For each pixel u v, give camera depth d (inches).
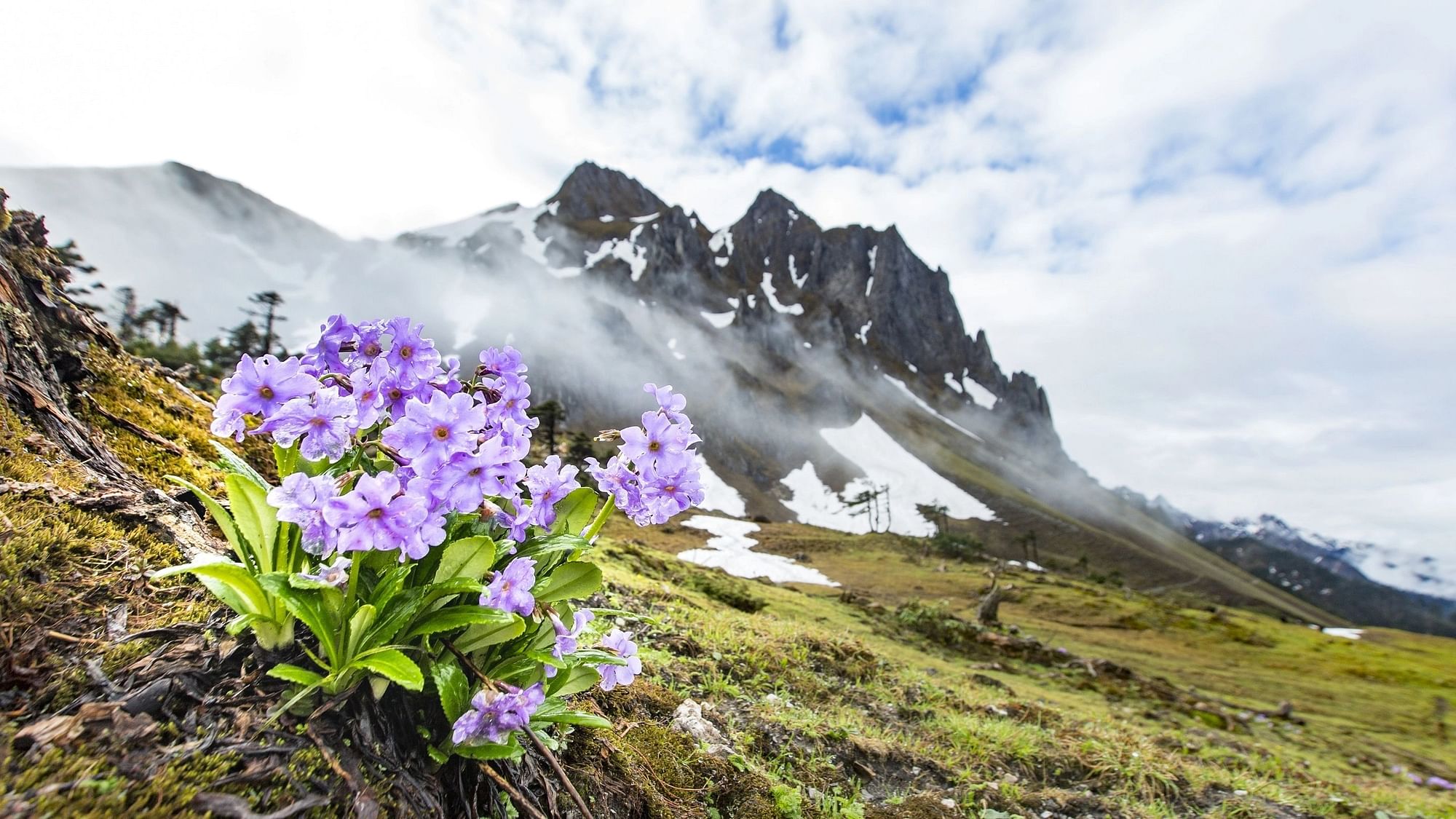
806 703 237.8
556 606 96.3
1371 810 268.8
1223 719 545.6
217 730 73.4
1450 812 293.3
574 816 104.4
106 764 65.1
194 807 65.2
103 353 169.8
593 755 122.2
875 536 3442.4
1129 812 207.0
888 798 179.3
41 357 133.8
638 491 98.9
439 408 74.7
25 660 74.7
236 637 84.7
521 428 89.5
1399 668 1541.6
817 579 2234.3
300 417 70.6
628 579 338.6
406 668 71.1
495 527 93.4
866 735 214.7
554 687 99.3
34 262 155.7
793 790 156.0
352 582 76.8
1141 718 458.0
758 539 3184.1
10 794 59.2
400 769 82.7
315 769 74.8
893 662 366.6
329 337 85.2
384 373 84.7
